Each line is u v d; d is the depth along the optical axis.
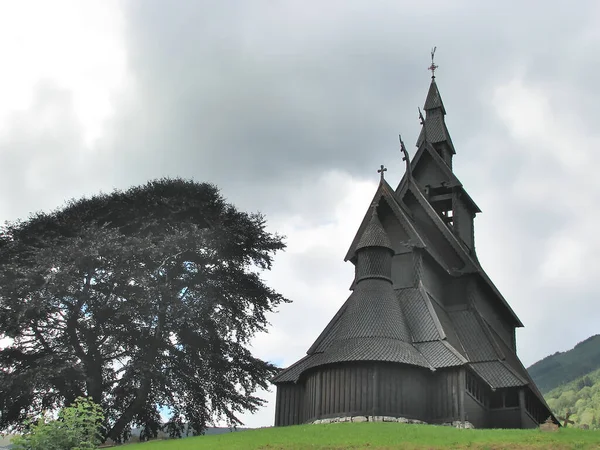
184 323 49.09
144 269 48.03
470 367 40.31
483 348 44.84
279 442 29.11
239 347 51.78
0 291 45.72
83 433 31.03
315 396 40.03
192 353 49.97
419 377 39.69
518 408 41.66
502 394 42.62
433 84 60.19
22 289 45.81
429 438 28.97
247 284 53.47
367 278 43.72
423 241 46.72
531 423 44.16
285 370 45.53
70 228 51.31
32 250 48.75
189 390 50.09
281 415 44.16
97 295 47.59
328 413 38.88
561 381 138.12
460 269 49.06
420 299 44.44
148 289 46.44
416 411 38.72
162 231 52.25
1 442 51.72
